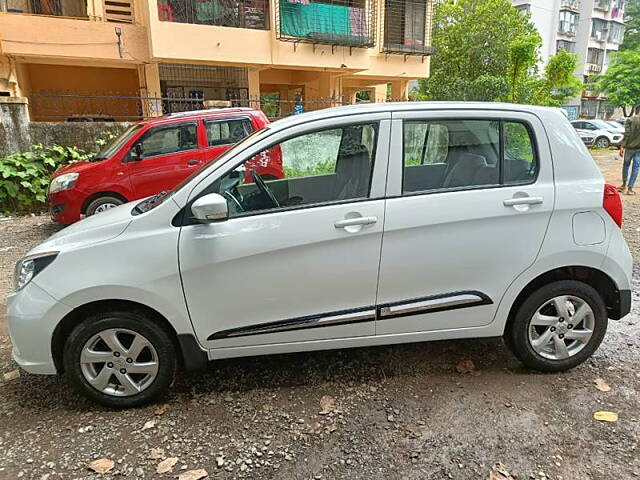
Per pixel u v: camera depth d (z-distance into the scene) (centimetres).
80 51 1285
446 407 288
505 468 238
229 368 336
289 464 244
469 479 232
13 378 330
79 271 269
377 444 257
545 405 288
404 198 284
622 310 312
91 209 716
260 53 1475
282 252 276
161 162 734
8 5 1379
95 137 1041
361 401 296
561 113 305
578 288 305
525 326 309
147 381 289
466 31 2609
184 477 235
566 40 4625
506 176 295
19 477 236
